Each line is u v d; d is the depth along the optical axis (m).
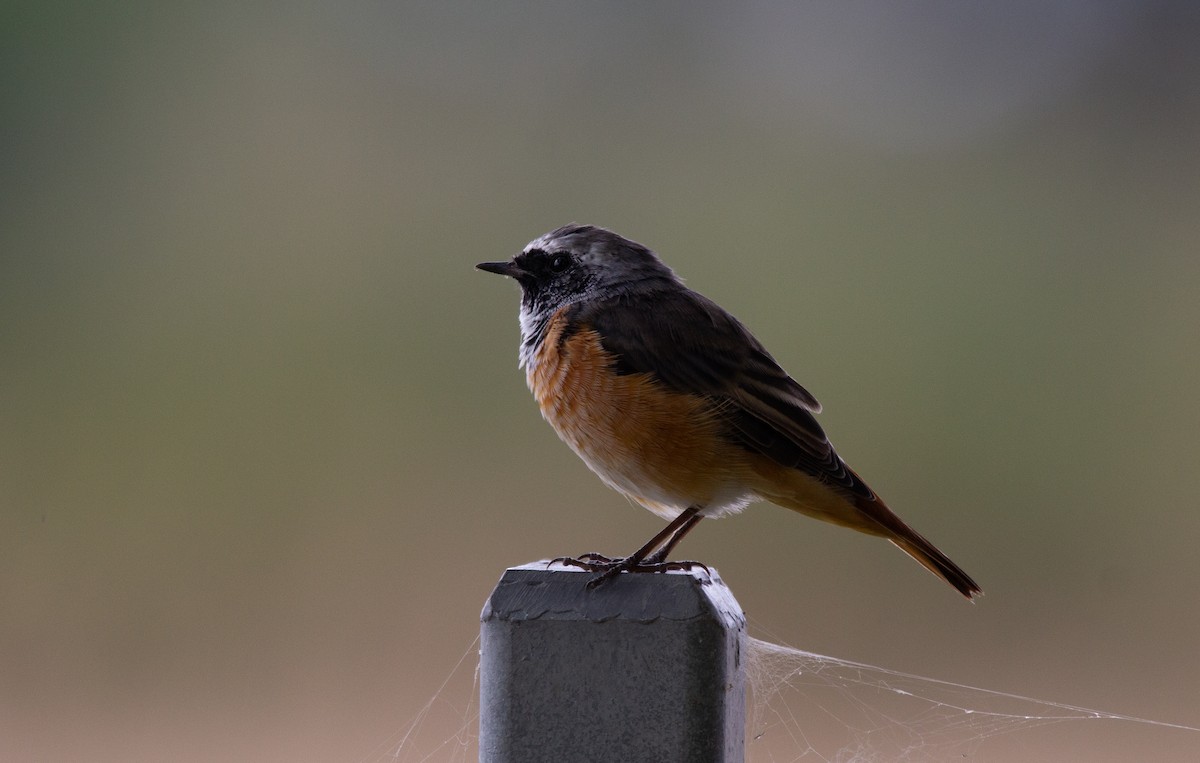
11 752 9.88
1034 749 9.41
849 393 15.83
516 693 3.92
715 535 12.88
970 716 9.36
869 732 8.98
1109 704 10.09
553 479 14.08
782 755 8.61
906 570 12.45
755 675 8.57
